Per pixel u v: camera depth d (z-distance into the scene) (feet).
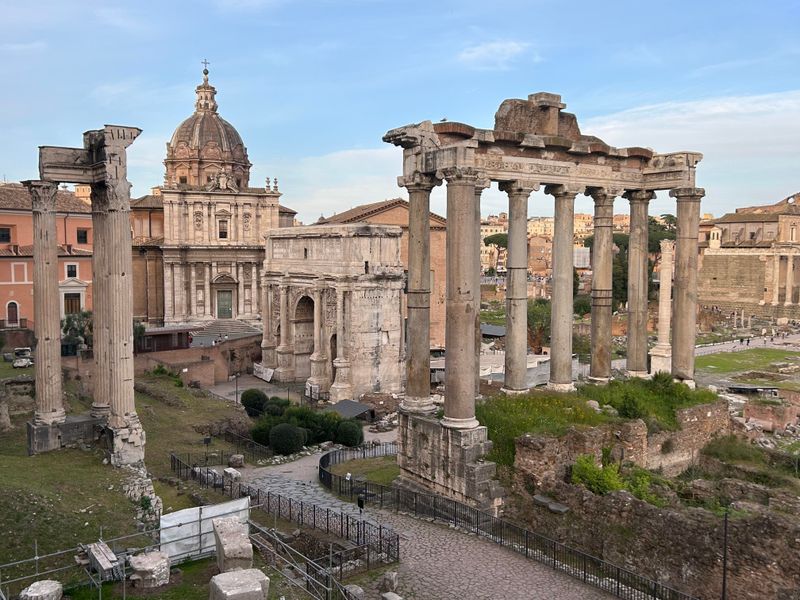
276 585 72.49
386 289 253.44
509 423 107.24
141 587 70.13
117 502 94.94
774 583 74.95
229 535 73.31
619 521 88.22
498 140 113.91
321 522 102.68
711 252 549.54
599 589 81.15
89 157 113.29
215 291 344.90
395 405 231.30
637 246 139.03
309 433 176.76
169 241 332.60
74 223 285.84
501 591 80.38
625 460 108.68
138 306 343.05
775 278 515.09
